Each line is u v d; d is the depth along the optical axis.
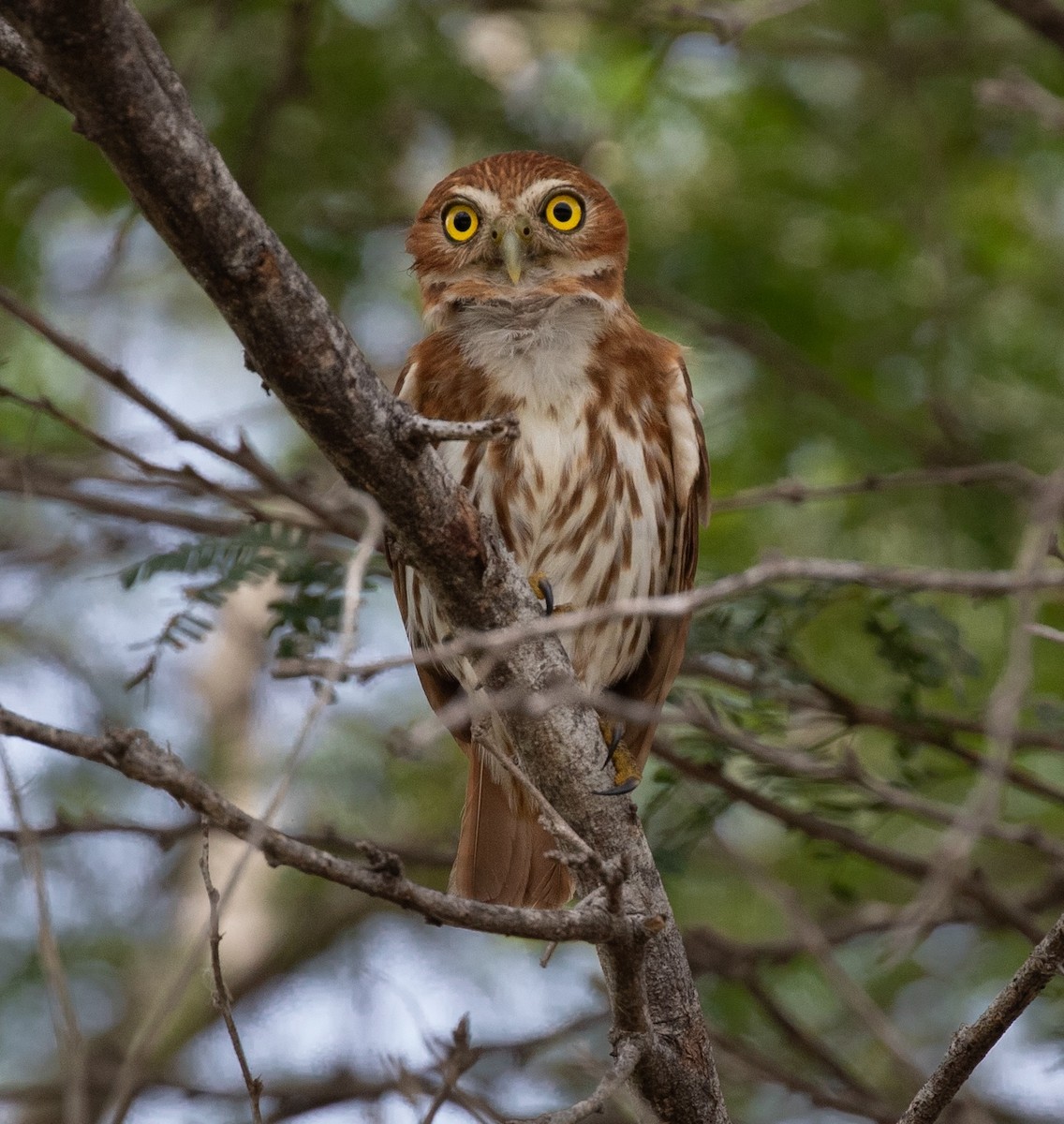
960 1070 5.81
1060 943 5.56
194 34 12.37
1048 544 5.81
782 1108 11.52
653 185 13.39
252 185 11.50
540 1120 5.50
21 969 13.30
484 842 8.69
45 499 10.70
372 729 13.52
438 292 9.58
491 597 6.50
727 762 10.46
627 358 9.05
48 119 11.71
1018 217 13.56
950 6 13.14
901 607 9.18
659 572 9.11
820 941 9.30
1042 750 10.40
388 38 12.11
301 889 14.33
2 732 4.46
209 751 14.06
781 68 13.27
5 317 12.91
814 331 12.77
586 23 13.81
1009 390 12.62
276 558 8.75
